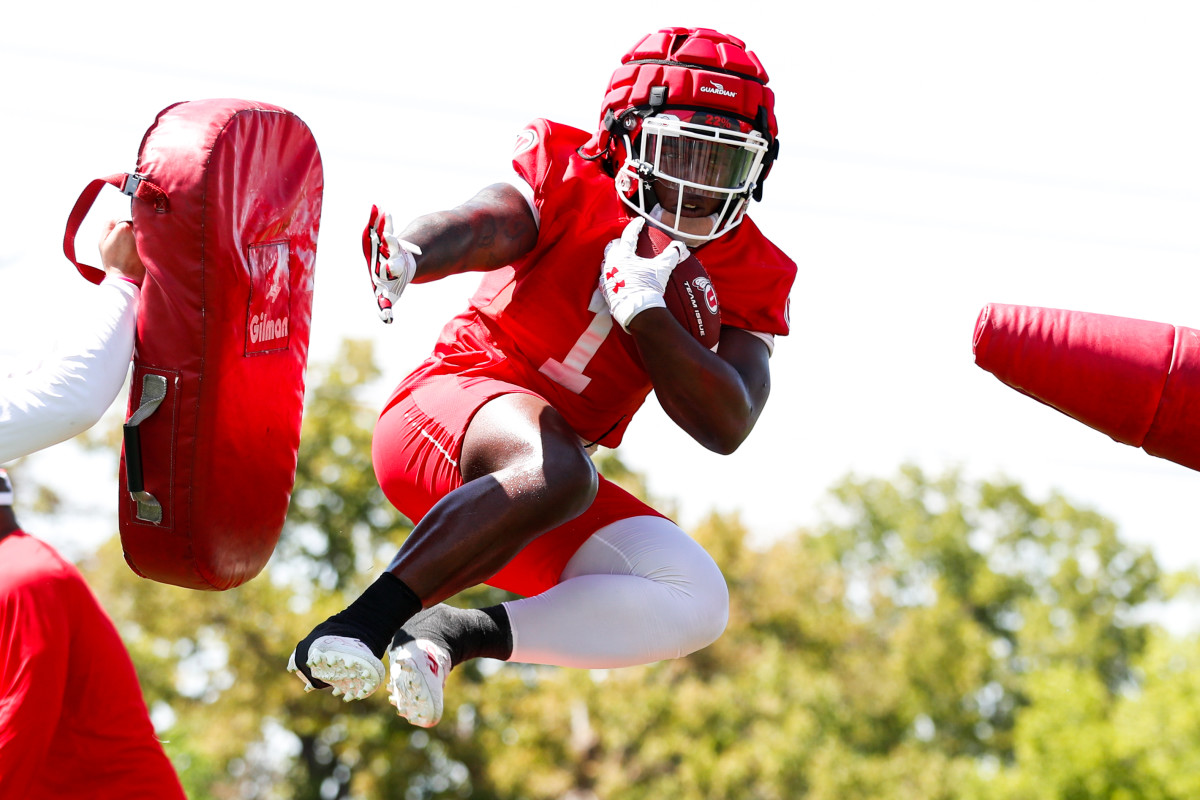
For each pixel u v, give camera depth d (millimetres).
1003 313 12828
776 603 102938
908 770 90000
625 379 11945
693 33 11719
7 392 10023
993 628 154125
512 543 10344
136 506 10922
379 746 82250
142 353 10617
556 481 10430
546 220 11625
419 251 10180
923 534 153875
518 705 82688
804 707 98000
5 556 12352
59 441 10227
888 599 133125
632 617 11188
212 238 10414
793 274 12367
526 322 11727
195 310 10492
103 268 11070
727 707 88000
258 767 87000
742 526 101938
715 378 10836
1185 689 82188
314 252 12227
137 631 82250
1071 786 83750
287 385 11859
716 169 11438
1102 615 149875
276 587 82312
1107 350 12586
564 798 84625
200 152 10414
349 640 9570
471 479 11102
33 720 11898
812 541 146500
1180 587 127625
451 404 11500
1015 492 156250
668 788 82750
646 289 10680
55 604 12164
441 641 10547
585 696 83375
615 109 11617
